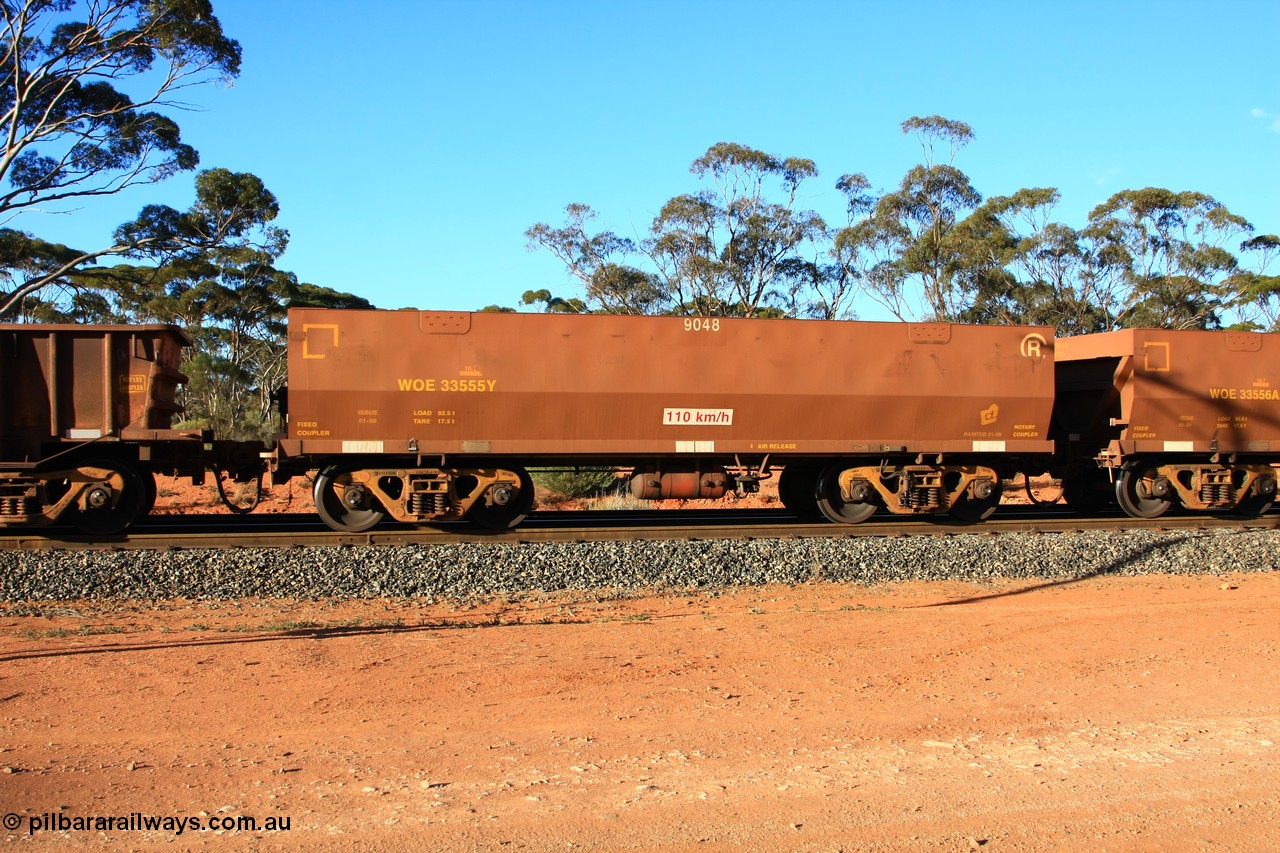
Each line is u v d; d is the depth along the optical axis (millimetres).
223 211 36219
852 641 8438
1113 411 16344
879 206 43250
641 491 14844
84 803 4730
